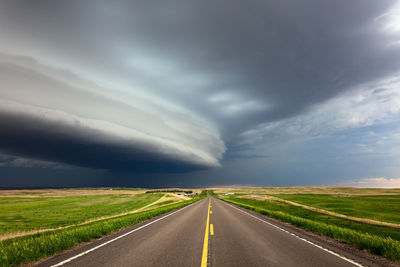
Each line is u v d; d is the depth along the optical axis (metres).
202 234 9.70
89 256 6.01
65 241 7.14
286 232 10.62
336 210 35.78
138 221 14.23
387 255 6.51
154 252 6.50
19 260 5.34
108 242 7.88
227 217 17.11
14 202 60.97
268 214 19.38
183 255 6.22
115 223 12.02
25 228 23.61
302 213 25.12
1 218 33.28
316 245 7.83
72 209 45.44
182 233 9.90
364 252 6.95
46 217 34.06
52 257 5.89
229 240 8.47
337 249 7.27
